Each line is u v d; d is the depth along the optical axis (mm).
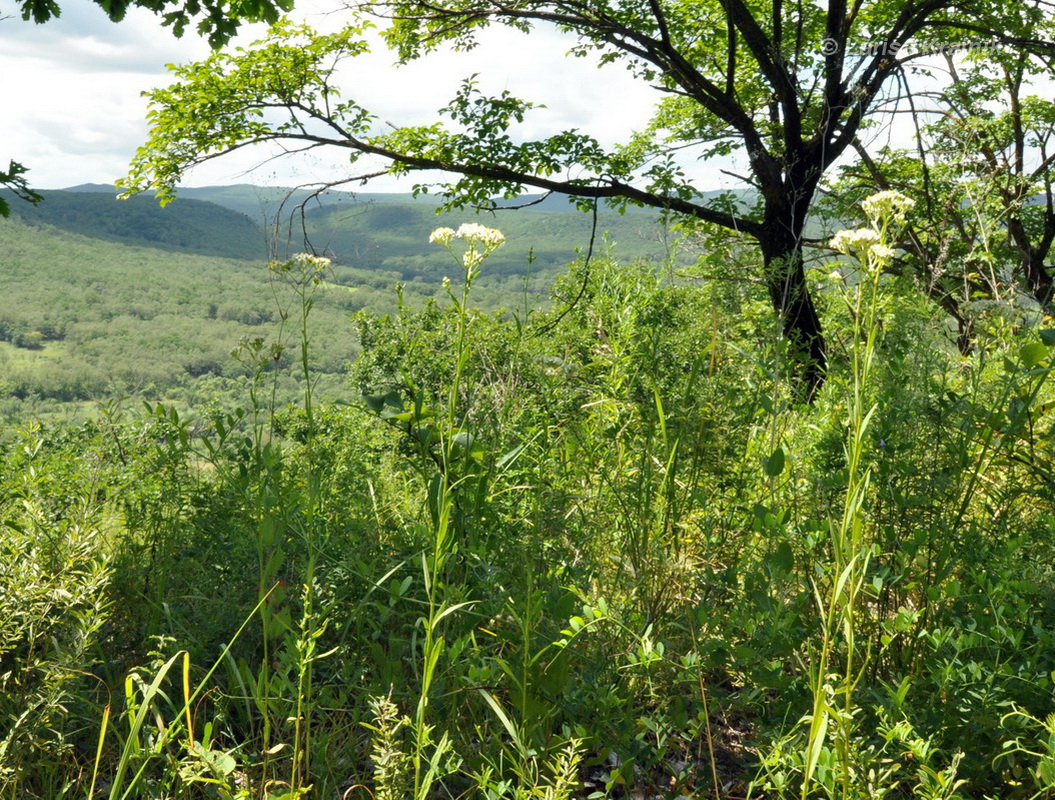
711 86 12633
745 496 3135
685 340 4078
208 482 3389
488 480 2834
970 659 2283
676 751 2396
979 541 2682
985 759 1946
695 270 9672
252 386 3180
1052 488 2869
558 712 2371
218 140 13414
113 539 3201
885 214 1881
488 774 1881
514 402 3406
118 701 2348
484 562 2506
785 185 12016
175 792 1979
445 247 2334
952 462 2713
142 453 3379
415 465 3285
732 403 3277
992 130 13125
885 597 2510
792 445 3426
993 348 3188
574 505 3039
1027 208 14555
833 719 1813
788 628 2188
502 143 13664
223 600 2652
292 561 2857
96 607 2023
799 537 2650
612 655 2426
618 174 13672
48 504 2996
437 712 2273
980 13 13125
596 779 2312
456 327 3486
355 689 2469
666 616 2529
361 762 2293
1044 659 2203
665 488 2885
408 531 3137
